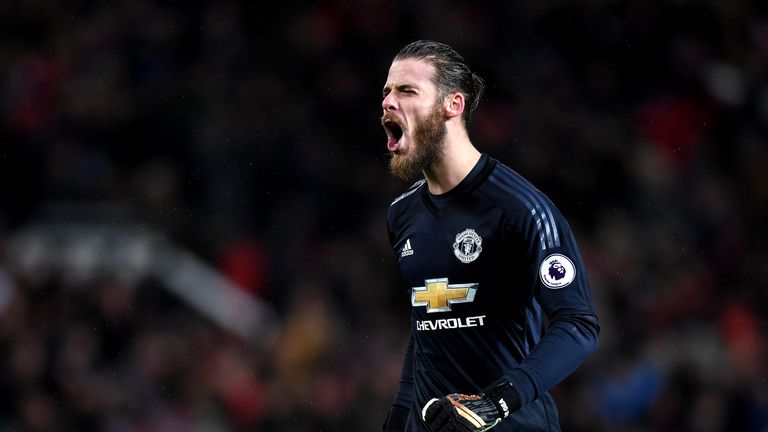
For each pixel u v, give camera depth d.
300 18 50.91
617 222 44.62
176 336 37.91
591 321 12.02
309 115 48.34
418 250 13.20
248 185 45.44
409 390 14.36
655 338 37.91
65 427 34.16
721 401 32.19
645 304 40.00
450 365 13.20
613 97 50.47
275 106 48.03
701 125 50.16
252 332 39.97
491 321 12.84
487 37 51.19
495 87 49.59
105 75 49.12
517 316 12.85
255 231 44.38
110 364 36.34
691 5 53.00
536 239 12.29
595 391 34.72
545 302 12.25
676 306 40.22
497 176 12.76
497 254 12.57
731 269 43.56
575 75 50.81
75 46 50.22
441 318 13.07
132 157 45.66
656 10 52.72
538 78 50.22
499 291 12.70
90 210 44.00
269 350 38.59
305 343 38.38
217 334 39.78
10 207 44.47
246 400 35.44
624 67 51.59
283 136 46.84
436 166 12.93
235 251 42.97
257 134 46.81
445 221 12.93
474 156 12.99
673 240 44.25
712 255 44.12
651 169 46.66
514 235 12.41
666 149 48.94
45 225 43.62
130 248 41.62
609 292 40.34
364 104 49.03
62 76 49.03
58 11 51.44
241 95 48.22
